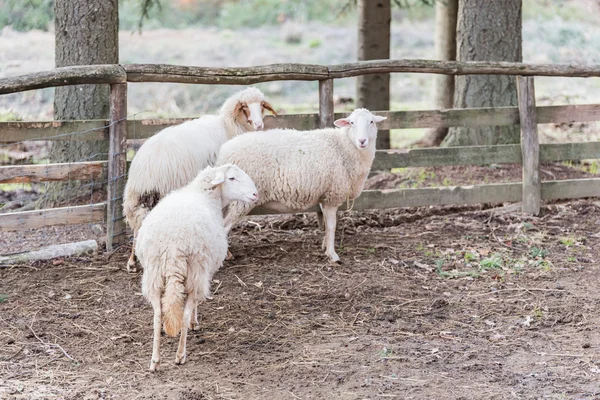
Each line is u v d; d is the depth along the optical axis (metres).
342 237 7.55
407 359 5.06
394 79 18.77
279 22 25.14
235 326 5.55
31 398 4.44
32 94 13.18
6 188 9.27
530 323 5.69
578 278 6.60
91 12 8.02
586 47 17.30
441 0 11.68
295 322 5.65
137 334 5.41
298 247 7.26
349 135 6.68
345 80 18.28
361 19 10.99
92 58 8.08
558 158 8.54
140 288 6.23
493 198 8.33
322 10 25.55
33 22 16.14
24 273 6.49
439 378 4.79
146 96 15.25
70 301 5.94
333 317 5.75
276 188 6.55
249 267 6.71
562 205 8.66
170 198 5.11
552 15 19.81
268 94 16.94
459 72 8.02
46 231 7.61
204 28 24.02
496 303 6.06
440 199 8.16
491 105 9.53
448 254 7.14
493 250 7.29
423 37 21.62
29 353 5.09
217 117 7.05
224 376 4.79
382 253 7.15
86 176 7.07
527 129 8.30
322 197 6.79
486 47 9.46
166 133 6.41
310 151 6.57
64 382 4.68
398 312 5.86
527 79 8.26
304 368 4.91
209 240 4.81
